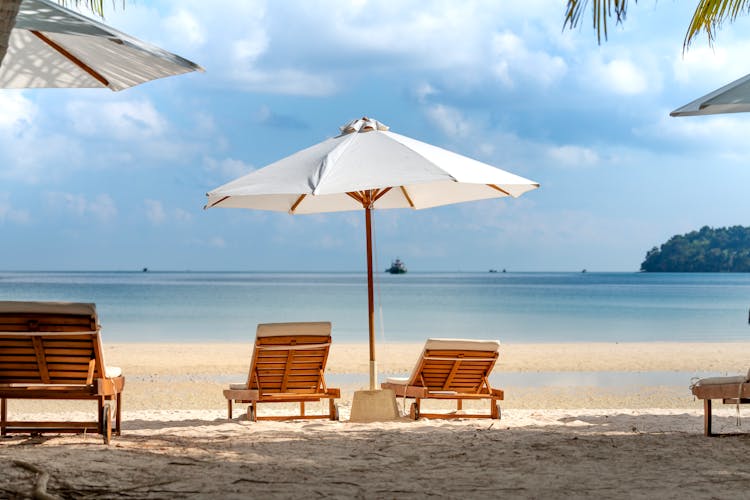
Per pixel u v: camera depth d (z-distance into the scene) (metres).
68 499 4.08
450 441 6.33
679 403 11.07
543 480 4.71
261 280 149.75
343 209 9.75
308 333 7.83
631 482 4.64
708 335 26.81
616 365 16.48
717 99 6.06
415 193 9.64
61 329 5.75
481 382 8.41
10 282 120.62
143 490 4.26
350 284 110.12
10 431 6.12
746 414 8.71
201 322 33.66
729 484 4.58
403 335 27.47
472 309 46.31
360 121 8.20
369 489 4.42
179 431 6.90
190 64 5.57
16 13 4.46
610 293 76.19
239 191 7.15
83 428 6.25
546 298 63.22
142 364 16.30
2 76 6.26
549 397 11.70
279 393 8.19
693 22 6.80
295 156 7.96
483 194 9.43
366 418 8.04
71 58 6.02
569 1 6.14
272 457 5.45
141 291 76.81
